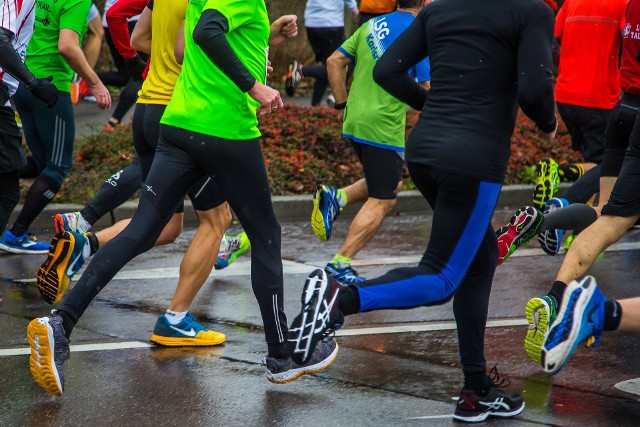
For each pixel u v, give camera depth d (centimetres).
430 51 655
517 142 1800
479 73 629
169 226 912
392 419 660
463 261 630
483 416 654
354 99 1032
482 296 652
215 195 816
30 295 1002
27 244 1205
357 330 888
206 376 751
